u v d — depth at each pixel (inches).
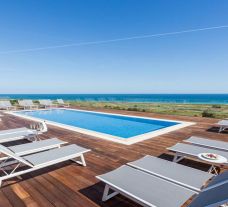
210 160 134.1
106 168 155.9
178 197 87.1
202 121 374.6
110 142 234.2
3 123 370.3
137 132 363.9
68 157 146.6
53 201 110.3
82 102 1160.2
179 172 112.5
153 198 86.2
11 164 153.3
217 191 69.6
